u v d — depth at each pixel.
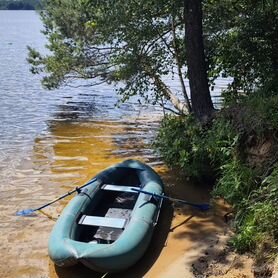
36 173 6.07
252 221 3.78
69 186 5.59
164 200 4.96
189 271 3.59
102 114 9.91
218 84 12.16
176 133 5.77
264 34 6.03
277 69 5.90
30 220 4.61
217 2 6.57
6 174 6.02
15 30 45.38
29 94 12.28
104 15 6.58
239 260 3.60
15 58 20.67
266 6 6.12
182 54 7.06
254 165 4.55
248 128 4.72
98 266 3.45
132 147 7.29
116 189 4.68
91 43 7.85
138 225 3.94
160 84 7.49
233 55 6.29
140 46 6.77
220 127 5.04
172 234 4.25
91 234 4.12
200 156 5.26
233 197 4.45
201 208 4.74
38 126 8.77
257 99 4.96
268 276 3.23
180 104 7.29
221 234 4.16
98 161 6.59
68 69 8.23
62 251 3.52
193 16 5.75
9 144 7.50
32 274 3.67
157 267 3.71
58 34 8.12
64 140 7.76
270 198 3.86
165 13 6.57
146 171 5.21
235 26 6.50
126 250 3.59
